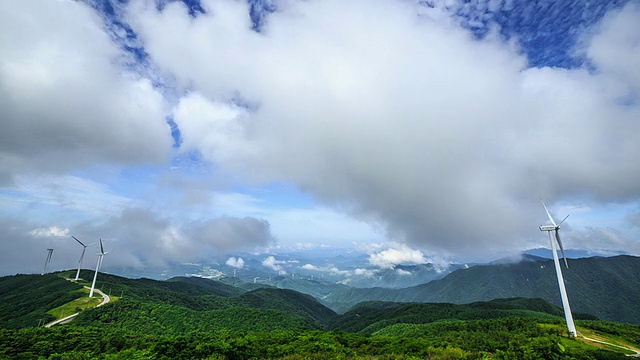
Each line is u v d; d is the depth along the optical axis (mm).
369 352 60969
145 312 136250
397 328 155250
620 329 93062
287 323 156000
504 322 106938
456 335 96375
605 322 112688
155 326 126625
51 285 185000
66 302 149750
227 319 149625
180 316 139875
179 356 47844
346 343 66875
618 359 65625
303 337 65375
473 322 117312
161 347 49500
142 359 46875
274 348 54219
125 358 48875
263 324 150000
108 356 50188
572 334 81125
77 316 128250
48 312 136625
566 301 83812
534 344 46594
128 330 118500
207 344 51094
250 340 58719
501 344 69250
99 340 72812
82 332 80625
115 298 160000
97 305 146375
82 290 169125
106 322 123125
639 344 81688
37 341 67562
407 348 60656
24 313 140000
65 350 64812
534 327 92750
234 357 50344
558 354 44594
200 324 137375
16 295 177000
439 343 69688
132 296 175125
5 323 123375
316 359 50781
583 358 63562
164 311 140125
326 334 73188
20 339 67500
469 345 73688
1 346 62844
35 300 156875
